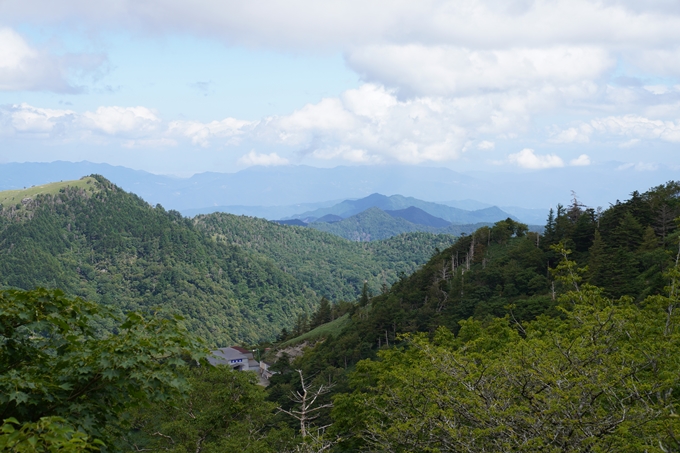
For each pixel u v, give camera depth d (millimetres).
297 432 40500
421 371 23500
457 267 131500
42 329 11234
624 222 84500
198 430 33281
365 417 29203
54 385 10953
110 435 12508
